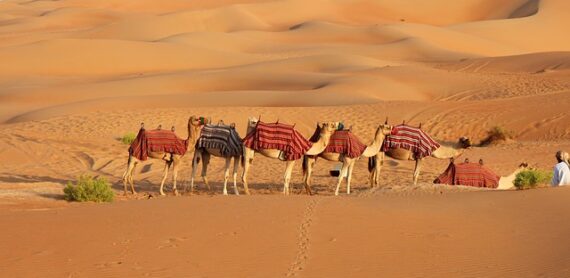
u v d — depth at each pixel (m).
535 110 59.19
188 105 73.31
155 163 43.19
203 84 94.00
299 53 146.12
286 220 19.55
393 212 20.59
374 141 32.34
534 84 83.00
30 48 126.44
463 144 33.41
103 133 53.75
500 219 19.61
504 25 181.75
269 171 40.50
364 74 91.75
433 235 17.97
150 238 17.89
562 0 199.88
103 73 119.44
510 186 31.67
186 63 126.12
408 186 28.31
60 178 37.97
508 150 46.78
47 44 127.94
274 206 21.62
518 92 79.12
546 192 22.66
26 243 17.55
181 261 15.97
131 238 17.92
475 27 179.12
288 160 30.20
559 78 86.00
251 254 16.42
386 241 17.42
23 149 45.47
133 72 119.81
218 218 19.94
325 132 30.67
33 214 21.41
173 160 31.78
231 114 60.34
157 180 37.62
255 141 29.95
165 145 31.41
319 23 187.75
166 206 22.17
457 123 57.19
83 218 20.45
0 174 38.41
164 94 80.31
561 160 25.23
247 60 131.25
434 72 91.81
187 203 22.66
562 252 16.30
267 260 15.95
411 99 79.69
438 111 60.56
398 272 15.10
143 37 189.75
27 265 15.76
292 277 14.79
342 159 31.02
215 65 126.44
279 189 34.12
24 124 57.06
